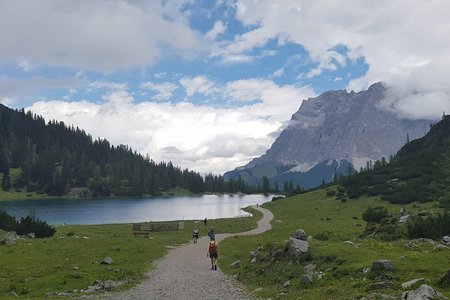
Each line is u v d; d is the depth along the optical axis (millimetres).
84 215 172375
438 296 17828
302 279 27000
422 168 145500
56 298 27188
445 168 129625
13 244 53562
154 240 69938
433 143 181750
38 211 191250
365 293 21188
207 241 71188
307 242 35812
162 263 45781
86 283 33031
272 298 25578
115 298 27734
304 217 119250
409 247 32031
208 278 36062
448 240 34906
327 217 107500
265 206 184000
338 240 47625
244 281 33438
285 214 136375
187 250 58594
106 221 147750
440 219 38875
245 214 165375
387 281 22078
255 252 41375
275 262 34281
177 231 91438
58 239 60844
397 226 44906
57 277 34594
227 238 73562
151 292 29859
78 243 57219
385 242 37844
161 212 190875
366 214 82438
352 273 25719
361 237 48062
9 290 30812
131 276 36844
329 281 25859
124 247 55781
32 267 39531
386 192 127500
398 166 162875
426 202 104750
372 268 24375
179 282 34094
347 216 106500
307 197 168750
